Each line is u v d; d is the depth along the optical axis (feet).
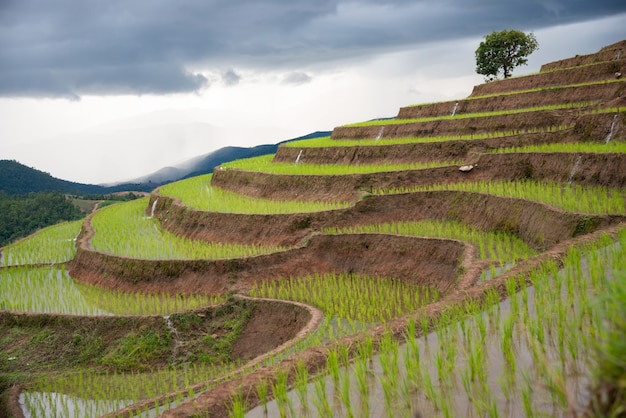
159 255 107.45
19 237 269.64
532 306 38.58
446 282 81.92
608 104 127.34
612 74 155.33
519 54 240.12
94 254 111.65
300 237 106.93
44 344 82.28
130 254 109.40
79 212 313.12
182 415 31.27
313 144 183.01
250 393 33.12
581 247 50.16
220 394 32.96
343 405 29.48
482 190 103.50
